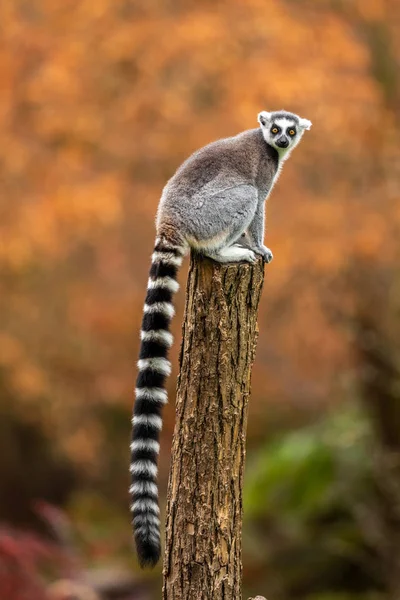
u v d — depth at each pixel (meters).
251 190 8.58
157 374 7.38
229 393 6.75
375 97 15.18
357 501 16.19
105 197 14.88
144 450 7.14
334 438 17.12
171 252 7.90
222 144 8.83
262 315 16.70
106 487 20.67
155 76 14.97
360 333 15.61
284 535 16.42
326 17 15.43
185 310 6.91
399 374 15.61
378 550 15.37
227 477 6.76
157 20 15.09
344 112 14.82
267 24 14.76
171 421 20.36
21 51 15.40
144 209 15.73
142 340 7.50
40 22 15.58
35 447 19.78
